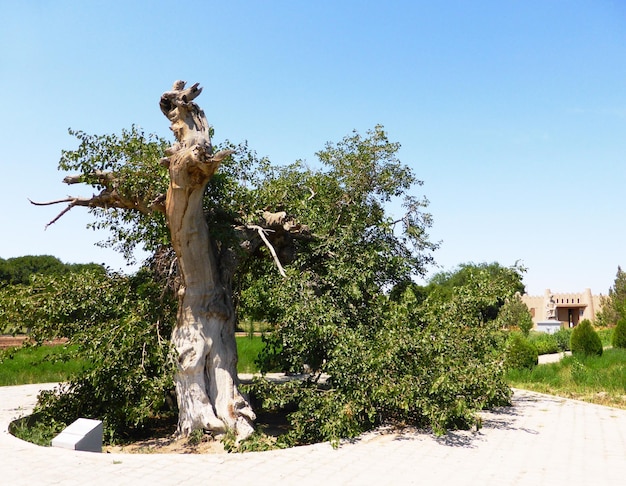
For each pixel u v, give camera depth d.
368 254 10.23
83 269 10.34
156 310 9.54
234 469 6.19
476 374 7.96
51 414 9.34
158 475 5.91
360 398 7.83
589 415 10.02
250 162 11.39
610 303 40.22
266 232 10.16
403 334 7.91
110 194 9.79
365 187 12.48
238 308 13.06
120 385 8.88
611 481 5.93
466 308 9.70
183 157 7.57
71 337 9.82
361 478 5.89
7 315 9.22
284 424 10.80
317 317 8.34
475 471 6.23
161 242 9.80
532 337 30.22
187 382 8.77
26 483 5.53
